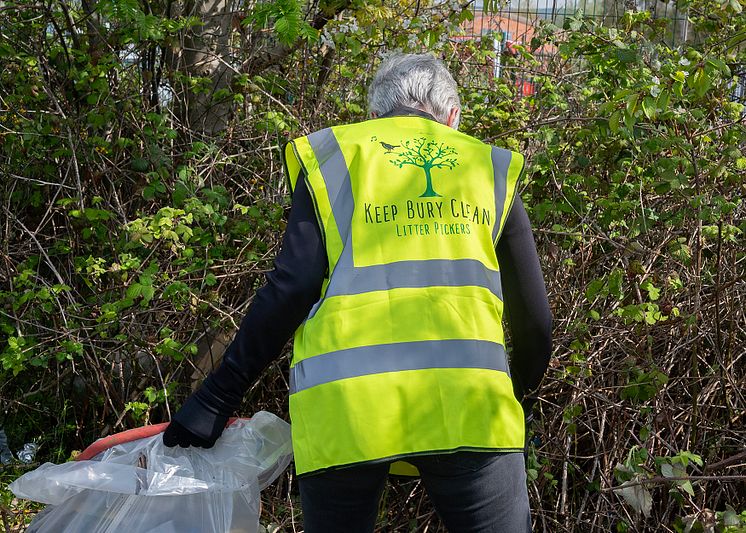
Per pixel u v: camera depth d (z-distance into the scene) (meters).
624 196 3.16
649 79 2.93
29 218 3.92
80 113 3.74
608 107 2.86
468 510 1.94
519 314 2.14
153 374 3.47
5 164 3.79
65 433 3.74
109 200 3.67
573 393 3.01
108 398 3.36
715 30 3.64
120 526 2.15
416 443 1.87
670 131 3.21
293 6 3.27
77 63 3.81
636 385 2.77
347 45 3.84
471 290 1.97
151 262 3.19
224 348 3.43
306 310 1.99
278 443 2.34
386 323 1.92
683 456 2.38
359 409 1.87
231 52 4.14
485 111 3.62
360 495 1.94
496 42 4.47
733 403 3.21
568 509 3.12
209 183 3.62
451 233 2.00
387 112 2.19
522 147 3.60
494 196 2.07
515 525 1.96
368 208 1.99
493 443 1.90
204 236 3.20
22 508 3.12
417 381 1.89
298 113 3.80
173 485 2.16
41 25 3.90
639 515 2.92
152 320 3.38
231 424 2.33
